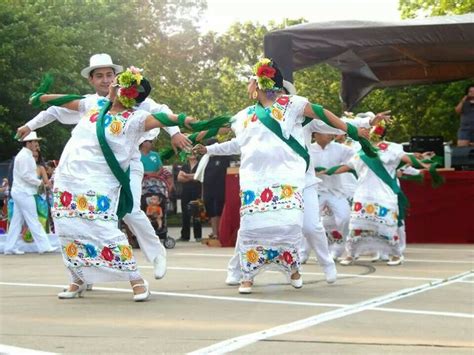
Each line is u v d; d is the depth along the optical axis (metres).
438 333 4.95
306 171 7.24
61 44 24.02
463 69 16.70
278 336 4.84
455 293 6.89
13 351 4.46
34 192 12.63
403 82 17.30
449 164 15.38
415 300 6.44
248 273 6.92
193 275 8.50
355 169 10.09
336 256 10.30
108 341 4.74
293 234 6.90
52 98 6.98
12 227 12.59
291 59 12.30
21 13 23.20
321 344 4.60
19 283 7.86
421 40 12.40
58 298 6.62
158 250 7.23
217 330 5.08
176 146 6.62
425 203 14.09
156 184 13.20
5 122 23.06
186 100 39.28
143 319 5.53
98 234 6.37
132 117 6.41
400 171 11.01
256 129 6.89
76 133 6.48
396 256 10.01
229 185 13.61
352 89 17.34
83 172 6.38
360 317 5.56
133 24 32.62
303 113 6.89
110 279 6.43
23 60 23.11
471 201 13.95
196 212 15.50
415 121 25.39
